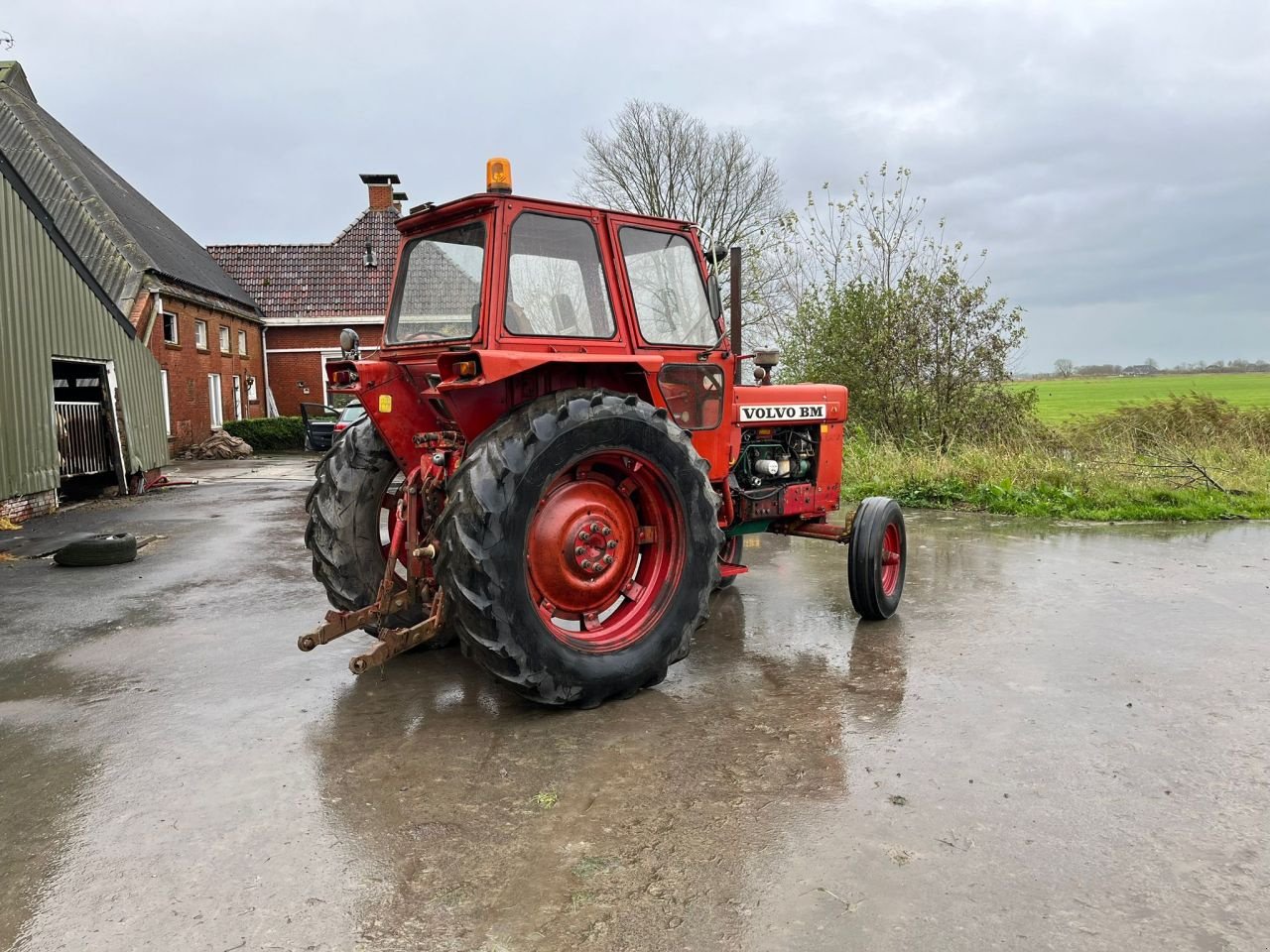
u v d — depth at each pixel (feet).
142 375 43.47
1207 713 11.37
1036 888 7.47
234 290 83.76
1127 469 32.63
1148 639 14.76
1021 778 9.54
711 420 14.70
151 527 30.01
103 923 7.22
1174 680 12.65
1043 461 33.76
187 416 68.44
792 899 7.35
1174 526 26.84
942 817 8.70
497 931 7.02
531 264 12.30
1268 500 29.27
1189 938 6.79
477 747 10.65
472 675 13.41
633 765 10.03
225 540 26.86
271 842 8.46
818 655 14.15
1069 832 8.39
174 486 44.96
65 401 42.01
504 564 10.72
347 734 11.15
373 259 92.07
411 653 14.66
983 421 41.34
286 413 89.45
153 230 73.15
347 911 7.32
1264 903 7.23
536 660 11.03
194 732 11.33
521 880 7.74
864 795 9.18
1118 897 7.32
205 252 90.79
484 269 11.91
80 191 63.10
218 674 13.67
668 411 13.69
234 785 9.73
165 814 9.09
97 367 39.78
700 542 12.64
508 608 10.76
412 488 12.35
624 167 85.97
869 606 15.89
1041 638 14.93
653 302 13.74
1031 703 11.80
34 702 12.57
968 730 10.91
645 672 12.07
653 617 12.33
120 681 13.42
